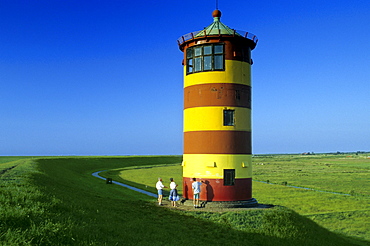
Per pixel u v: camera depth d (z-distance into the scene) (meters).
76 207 17.56
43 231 11.59
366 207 41.84
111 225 15.63
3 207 12.99
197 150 26.03
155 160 173.88
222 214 22.56
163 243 14.77
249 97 27.34
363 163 174.12
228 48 26.30
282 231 20.62
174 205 25.27
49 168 57.72
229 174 25.50
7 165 52.78
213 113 25.78
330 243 22.06
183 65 28.81
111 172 99.12
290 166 148.75
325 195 52.66
